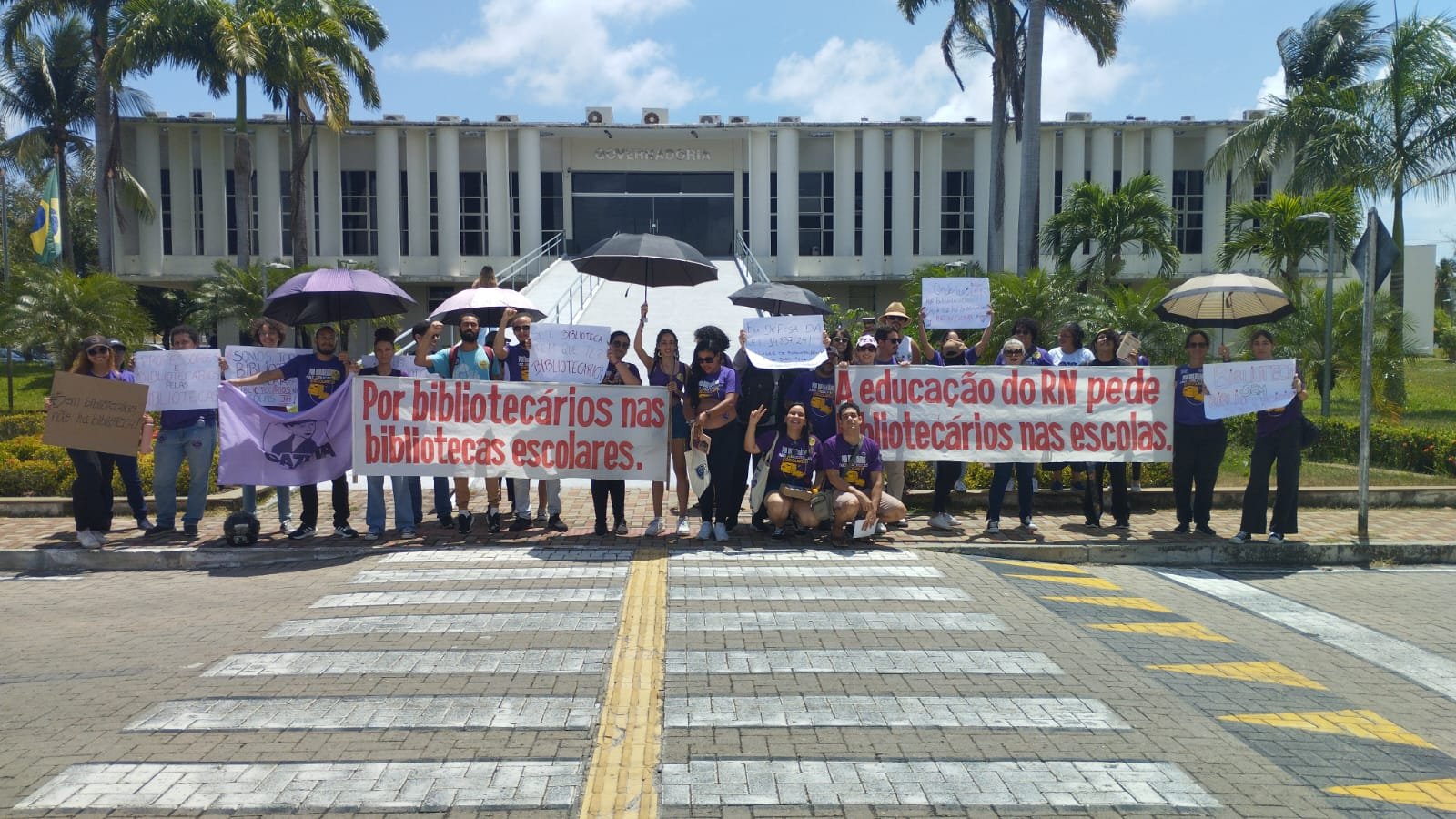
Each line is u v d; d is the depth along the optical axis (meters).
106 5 31.00
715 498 9.85
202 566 9.28
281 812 4.29
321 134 35.97
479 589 7.98
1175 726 5.36
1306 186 23.25
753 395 9.75
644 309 10.27
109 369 9.80
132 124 35.03
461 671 6.06
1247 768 4.85
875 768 4.75
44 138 36.59
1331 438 16.39
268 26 28.50
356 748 4.93
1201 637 7.17
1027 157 23.41
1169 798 4.49
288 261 35.28
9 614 7.71
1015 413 10.33
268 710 5.44
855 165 37.41
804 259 37.03
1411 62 22.08
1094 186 24.55
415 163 35.88
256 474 9.52
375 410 9.72
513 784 4.54
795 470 9.67
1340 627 7.66
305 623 7.11
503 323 10.39
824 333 9.62
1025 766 4.80
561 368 9.90
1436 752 5.16
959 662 6.34
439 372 10.27
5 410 26.33
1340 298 19.75
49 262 32.50
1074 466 11.95
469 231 36.91
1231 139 25.17
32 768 4.73
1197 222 37.09
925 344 11.61
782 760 4.83
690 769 4.71
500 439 9.89
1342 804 4.48
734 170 38.38
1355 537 10.46
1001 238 27.77
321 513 11.30
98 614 7.66
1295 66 27.95
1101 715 5.48
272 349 10.34
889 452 10.38
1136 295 19.70
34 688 5.88
